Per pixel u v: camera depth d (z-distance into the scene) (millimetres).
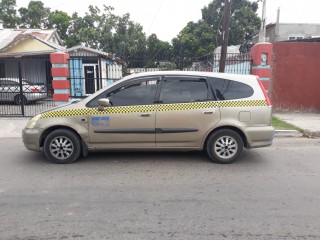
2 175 5195
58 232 3361
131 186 4699
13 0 36188
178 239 3221
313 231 3389
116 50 32219
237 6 31719
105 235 3297
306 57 11711
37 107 13609
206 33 30922
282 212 3842
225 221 3609
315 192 4492
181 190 4543
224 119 5656
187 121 5645
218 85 5746
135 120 5609
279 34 27156
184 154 6410
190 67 15930
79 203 4098
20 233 3342
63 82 11109
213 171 5398
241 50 18766
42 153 6566
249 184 4797
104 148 5758
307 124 9555
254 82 5840
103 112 5605
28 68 16578
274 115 11391
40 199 4223
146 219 3656
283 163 5926
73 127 5637
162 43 32781
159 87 5699
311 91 11922
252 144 5742
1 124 9961
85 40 32500
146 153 6465
